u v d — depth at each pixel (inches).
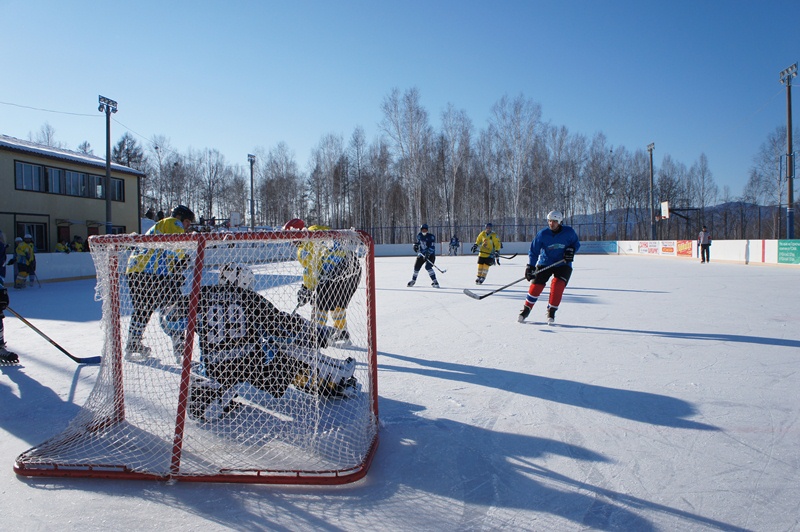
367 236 111.7
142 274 115.3
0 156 767.7
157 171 1936.5
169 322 115.3
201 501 85.3
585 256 1090.7
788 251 649.0
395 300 353.4
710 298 343.6
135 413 113.3
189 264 111.0
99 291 117.1
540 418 121.8
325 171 1738.4
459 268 726.5
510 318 271.6
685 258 890.7
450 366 170.7
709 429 113.7
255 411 118.0
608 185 1926.7
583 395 138.6
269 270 118.7
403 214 1854.1
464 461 99.2
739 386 144.7
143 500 85.7
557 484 89.8
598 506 82.4
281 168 1861.5
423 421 120.5
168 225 175.5
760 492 86.4
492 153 1722.4
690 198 1941.4
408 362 176.4
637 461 98.3
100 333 245.4
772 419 119.3
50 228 848.3
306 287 120.3
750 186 1541.6
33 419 126.3
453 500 84.8
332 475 90.5
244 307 116.7
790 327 234.1
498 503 83.7
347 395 129.0
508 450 104.0
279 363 118.6
